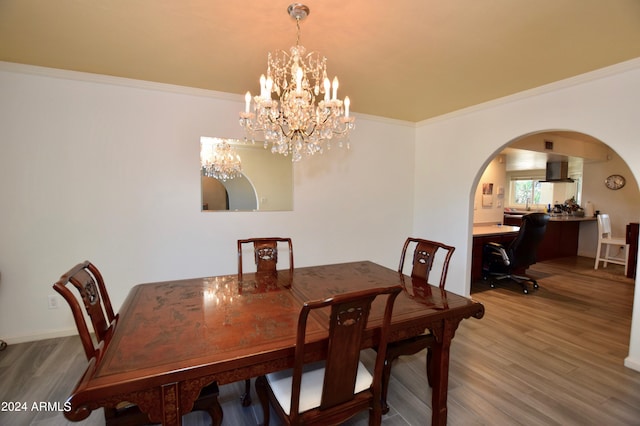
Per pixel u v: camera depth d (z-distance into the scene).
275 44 2.06
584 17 1.72
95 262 2.72
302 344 1.12
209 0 1.59
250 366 1.15
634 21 1.75
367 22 1.78
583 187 6.57
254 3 1.61
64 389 1.96
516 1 1.59
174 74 2.61
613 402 1.89
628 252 4.82
